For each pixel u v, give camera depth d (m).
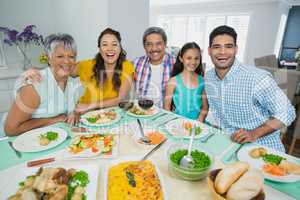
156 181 0.73
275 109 1.20
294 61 6.71
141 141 1.02
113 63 1.71
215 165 0.83
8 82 2.33
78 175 0.73
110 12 2.27
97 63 1.71
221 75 1.35
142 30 2.70
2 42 2.52
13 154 0.89
